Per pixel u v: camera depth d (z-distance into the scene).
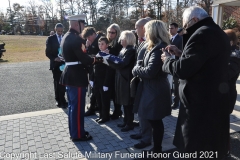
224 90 1.90
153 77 2.47
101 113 4.05
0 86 7.35
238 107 4.62
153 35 2.53
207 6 21.78
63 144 3.17
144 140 3.03
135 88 2.85
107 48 3.70
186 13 2.00
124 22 37.56
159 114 2.58
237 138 3.31
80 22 3.12
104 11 44.97
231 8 15.83
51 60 4.86
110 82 3.79
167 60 2.09
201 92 1.86
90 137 3.31
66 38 3.07
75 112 3.17
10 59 15.70
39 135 3.47
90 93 4.40
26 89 6.90
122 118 4.23
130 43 3.39
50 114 4.43
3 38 37.62
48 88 7.02
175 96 4.71
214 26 1.88
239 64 2.84
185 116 1.99
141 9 36.91
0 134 3.51
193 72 1.81
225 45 1.85
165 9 30.48
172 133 3.51
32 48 24.61
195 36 1.82
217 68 1.83
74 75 3.11
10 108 5.01
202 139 1.88
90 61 3.07
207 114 1.86
